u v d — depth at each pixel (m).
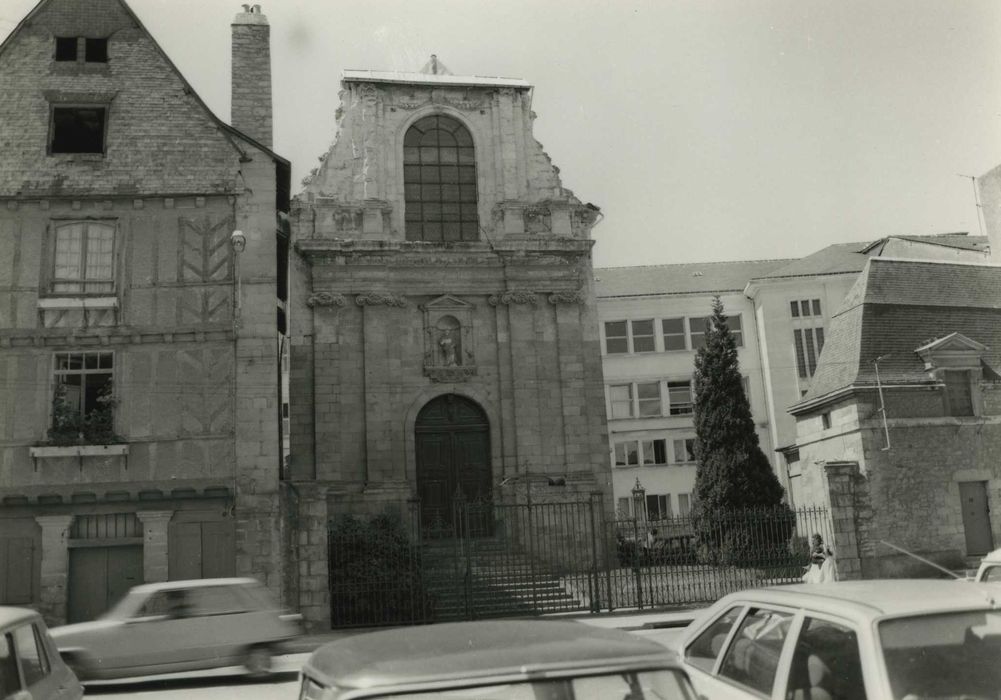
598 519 28.78
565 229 30.84
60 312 20.89
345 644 4.25
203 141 22.28
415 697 3.56
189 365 20.98
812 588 5.39
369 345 28.95
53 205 21.41
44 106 22.11
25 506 19.80
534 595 22.27
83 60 22.62
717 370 32.78
